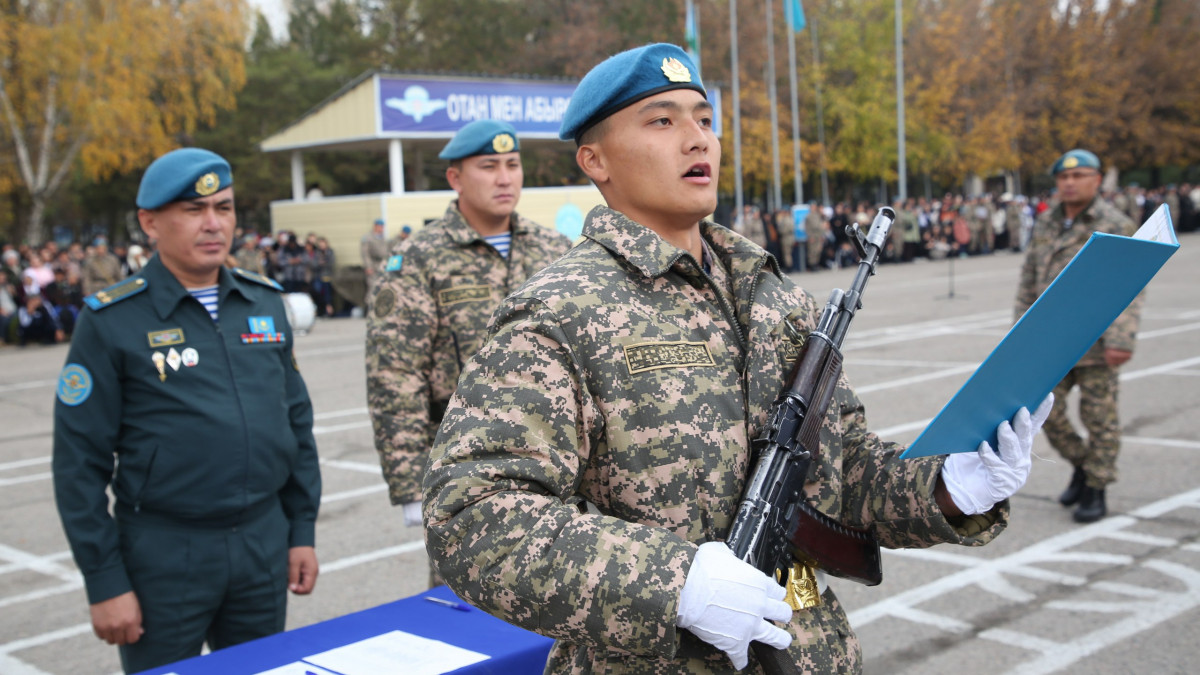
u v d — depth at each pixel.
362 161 36.12
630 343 1.55
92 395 2.74
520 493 1.44
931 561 4.78
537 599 1.38
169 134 25.73
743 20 37.00
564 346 1.51
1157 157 44.56
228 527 2.85
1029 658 3.69
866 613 4.20
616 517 1.55
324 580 4.89
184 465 2.79
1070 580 4.42
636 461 1.53
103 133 23.55
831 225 26.89
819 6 38.81
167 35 24.38
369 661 2.13
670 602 1.34
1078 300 1.43
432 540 1.46
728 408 1.60
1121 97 41.75
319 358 12.88
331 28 43.31
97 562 2.71
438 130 19.20
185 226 2.85
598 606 1.36
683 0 37.44
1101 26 42.53
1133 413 7.54
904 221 27.03
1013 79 40.88
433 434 3.47
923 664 3.70
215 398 2.85
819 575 1.77
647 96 1.64
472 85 19.53
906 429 7.25
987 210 29.33
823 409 1.66
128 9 23.12
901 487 1.70
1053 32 40.69
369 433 8.21
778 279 1.85
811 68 36.03
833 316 1.75
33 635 4.41
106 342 2.77
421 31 42.91
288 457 3.00
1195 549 4.71
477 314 3.46
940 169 38.59
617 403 1.53
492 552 1.40
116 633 2.73
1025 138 40.66
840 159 35.81
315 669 2.11
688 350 1.60
